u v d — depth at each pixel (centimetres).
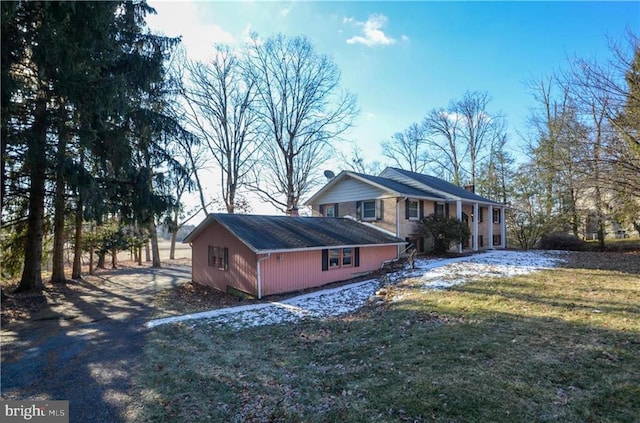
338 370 482
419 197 1812
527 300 747
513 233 2681
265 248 1074
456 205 2081
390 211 1761
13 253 1225
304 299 1023
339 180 2000
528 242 2533
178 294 1214
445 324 627
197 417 377
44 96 852
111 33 951
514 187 2611
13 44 696
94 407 406
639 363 423
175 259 2925
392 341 571
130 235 1994
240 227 1212
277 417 369
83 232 1736
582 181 1545
